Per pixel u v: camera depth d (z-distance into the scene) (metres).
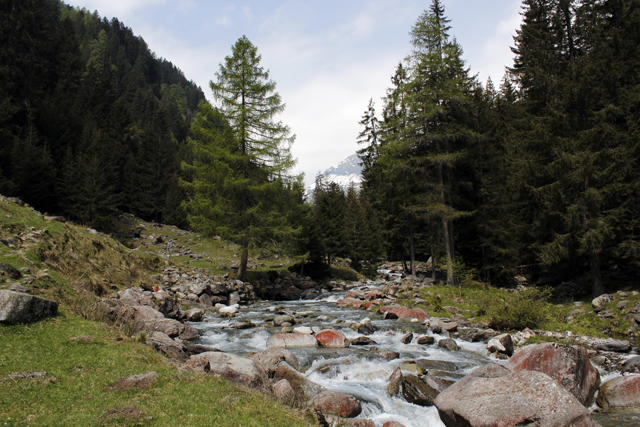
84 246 18.52
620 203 18.09
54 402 4.93
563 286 23.14
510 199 28.83
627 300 15.15
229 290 24.83
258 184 28.67
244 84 28.81
